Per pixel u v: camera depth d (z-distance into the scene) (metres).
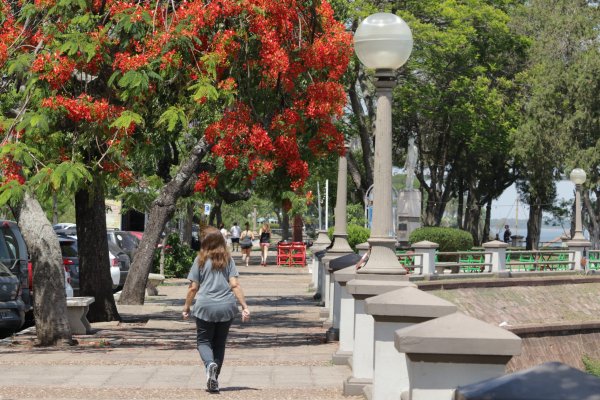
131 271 23.73
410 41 10.23
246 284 35.69
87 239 20.11
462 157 67.19
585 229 66.94
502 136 58.03
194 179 23.27
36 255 15.77
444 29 49.84
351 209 54.09
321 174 49.25
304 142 16.47
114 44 14.83
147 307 23.36
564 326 34.31
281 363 13.68
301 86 16.50
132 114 14.21
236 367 13.25
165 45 14.48
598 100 55.75
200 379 12.01
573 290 38.06
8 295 17.55
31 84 14.29
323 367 13.28
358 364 10.93
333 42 15.90
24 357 14.19
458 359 6.24
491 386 3.29
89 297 18.62
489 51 56.12
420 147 63.94
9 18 15.70
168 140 16.69
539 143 56.69
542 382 3.26
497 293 35.06
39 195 13.66
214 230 10.95
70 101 14.27
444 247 39.41
